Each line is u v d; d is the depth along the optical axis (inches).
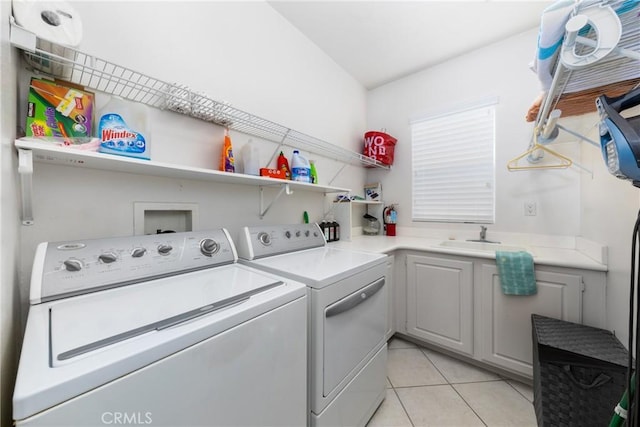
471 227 92.4
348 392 45.7
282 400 33.1
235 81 62.9
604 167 55.8
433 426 52.3
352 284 46.6
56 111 35.5
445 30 80.8
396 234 109.3
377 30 81.0
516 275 62.4
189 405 23.4
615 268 50.1
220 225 60.0
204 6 57.1
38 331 22.7
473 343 70.0
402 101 108.4
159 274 38.3
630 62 32.7
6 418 22.8
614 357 41.6
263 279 39.2
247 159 60.7
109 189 43.6
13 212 28.5
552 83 38.7
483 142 90.3
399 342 85.4
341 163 101.7
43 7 29.5
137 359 20.2
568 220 74.5
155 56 49.1
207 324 24.9
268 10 71.3
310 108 85.7
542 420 45.3
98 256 34.1
